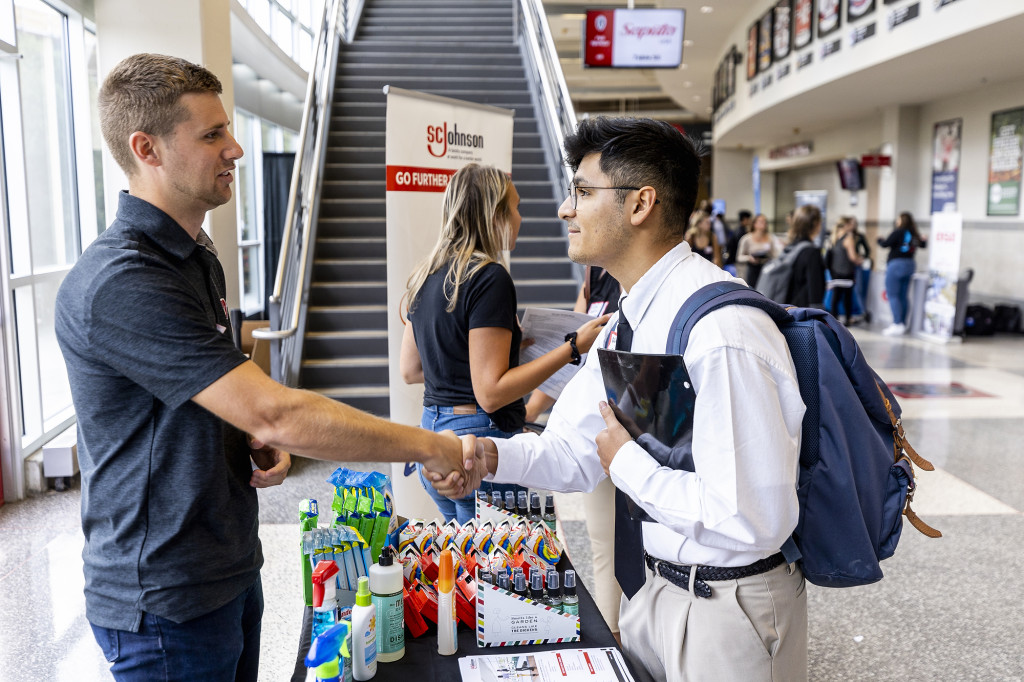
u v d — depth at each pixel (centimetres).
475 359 234
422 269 250
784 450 125
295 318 557
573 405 164
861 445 136
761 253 1211
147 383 132
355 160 867
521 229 801
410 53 1084
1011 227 1077
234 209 688
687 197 142
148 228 141
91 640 311
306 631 164
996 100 1113
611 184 139
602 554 274
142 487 140
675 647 143
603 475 164
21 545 401
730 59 1795
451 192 246
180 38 610
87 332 133
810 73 1188
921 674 285
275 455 164
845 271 1200
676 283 140
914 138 1341
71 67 617
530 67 1002
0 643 308
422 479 259
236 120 1066
